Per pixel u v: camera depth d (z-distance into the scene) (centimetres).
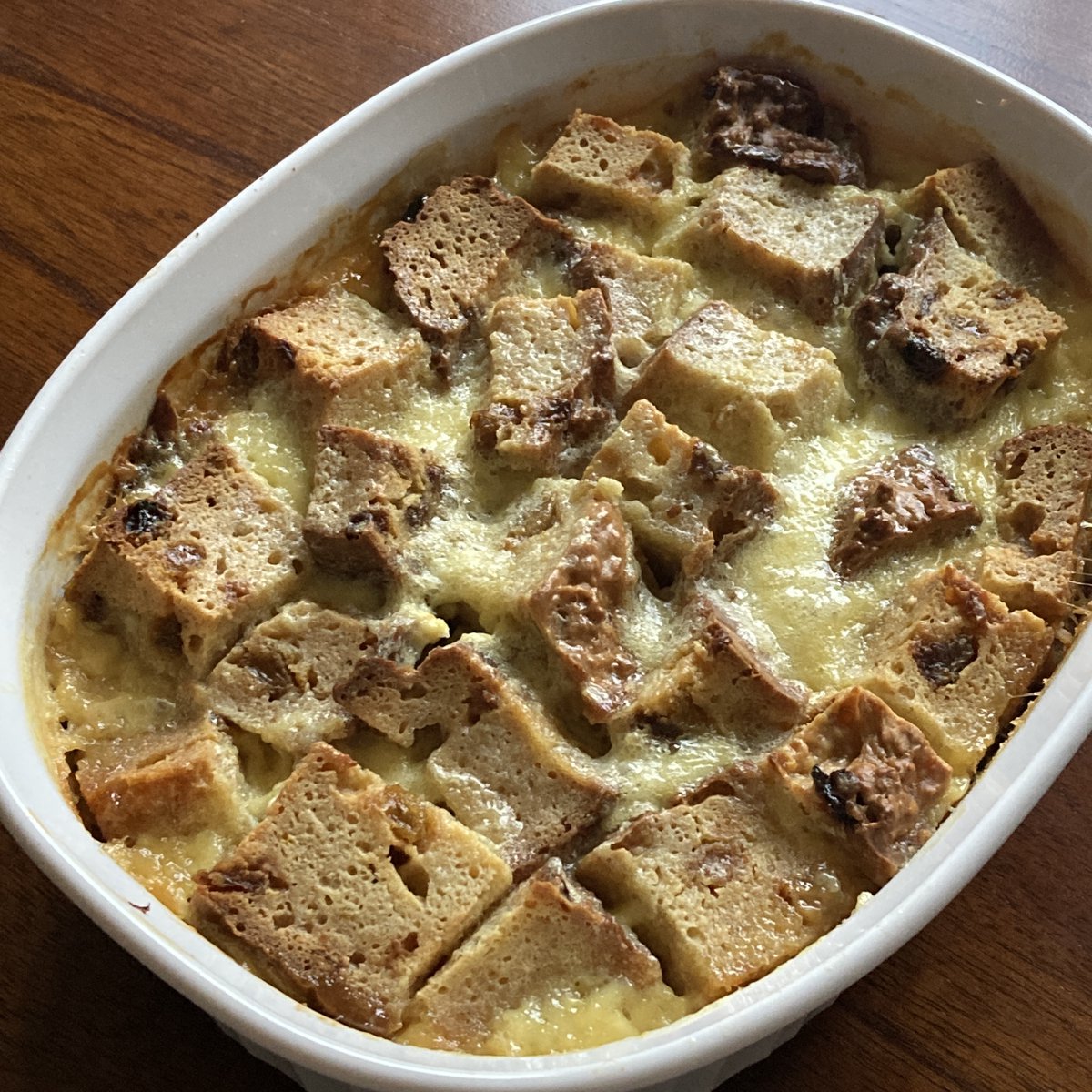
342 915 29
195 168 43
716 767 31
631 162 40
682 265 38
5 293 41
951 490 35
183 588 32
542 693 32
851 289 38
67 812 29
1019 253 39
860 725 31
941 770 30
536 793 31
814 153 40
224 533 34
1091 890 34
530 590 32
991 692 32
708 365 35
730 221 38
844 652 33
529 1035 28
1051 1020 32
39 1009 32
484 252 38
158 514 33
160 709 33
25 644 32
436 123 39
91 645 34
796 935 29
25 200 42
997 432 36
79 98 44
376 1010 28
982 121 39
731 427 35
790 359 36
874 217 39
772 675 32
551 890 29
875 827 29
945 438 36
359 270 39
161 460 35
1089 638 31
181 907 30
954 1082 32
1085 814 34
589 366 35
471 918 29
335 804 30
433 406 36
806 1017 30
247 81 44
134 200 42
